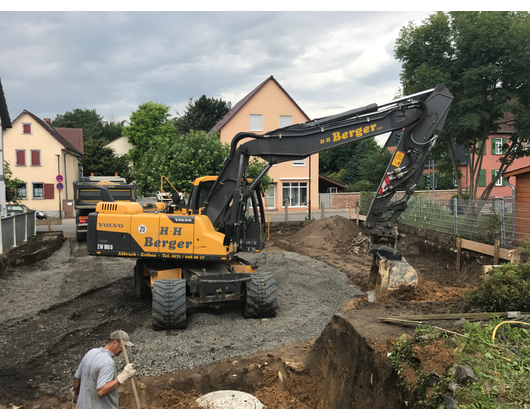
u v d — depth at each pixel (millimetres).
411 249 13812
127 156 51406
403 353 4113
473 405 3074
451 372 3473
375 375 4258
